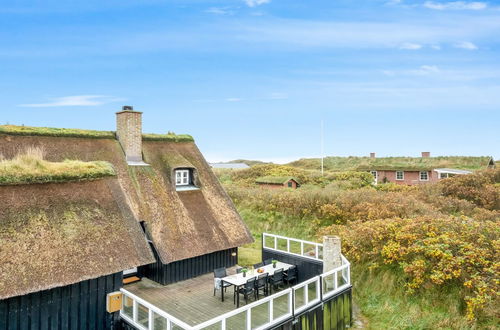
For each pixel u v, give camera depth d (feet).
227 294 36.52
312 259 40.91
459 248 36.40
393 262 41.63
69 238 27.55
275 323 28.71
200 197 45.96
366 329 35.22
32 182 29.07
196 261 42.04
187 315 31.30
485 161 137.80
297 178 118.83
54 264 25.50
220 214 45.68
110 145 44.93
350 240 46.37
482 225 39.27
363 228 44.91
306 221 66.90
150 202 40.81
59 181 30.71
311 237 62.13
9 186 27.81
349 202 62.13
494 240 35.99
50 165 31.60
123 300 29.94
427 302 35.76
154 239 37.73
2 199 26.78
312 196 69.26
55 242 26.71
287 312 30.40
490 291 31.14
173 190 44.29
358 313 38.63
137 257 29.99
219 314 31.48
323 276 33.47
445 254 34.83
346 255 46.93
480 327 31.14
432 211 54.39
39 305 25.80
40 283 24.16
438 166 134.51
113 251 28.99
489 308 31.01
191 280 40.81
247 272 36.27
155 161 46.65
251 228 71.36
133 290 37.52
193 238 40.45
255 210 77.15
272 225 70.13
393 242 41.32
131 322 28.66
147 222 38.58
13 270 23.72
